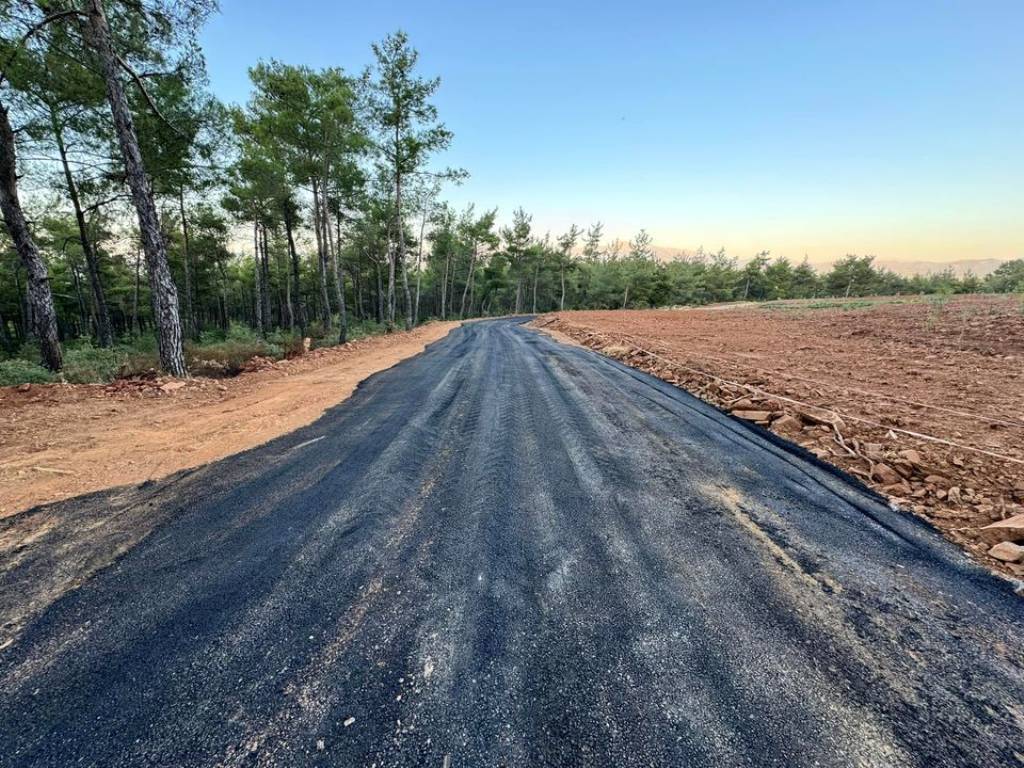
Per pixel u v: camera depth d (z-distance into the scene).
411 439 4.41
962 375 6.93
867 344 11.09
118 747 1.42
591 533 2.66
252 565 2.38
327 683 1.63
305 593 2.14
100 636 1.88
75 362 8.70
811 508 2.96
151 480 3.50
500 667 1.69
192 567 2.37
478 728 1.45
